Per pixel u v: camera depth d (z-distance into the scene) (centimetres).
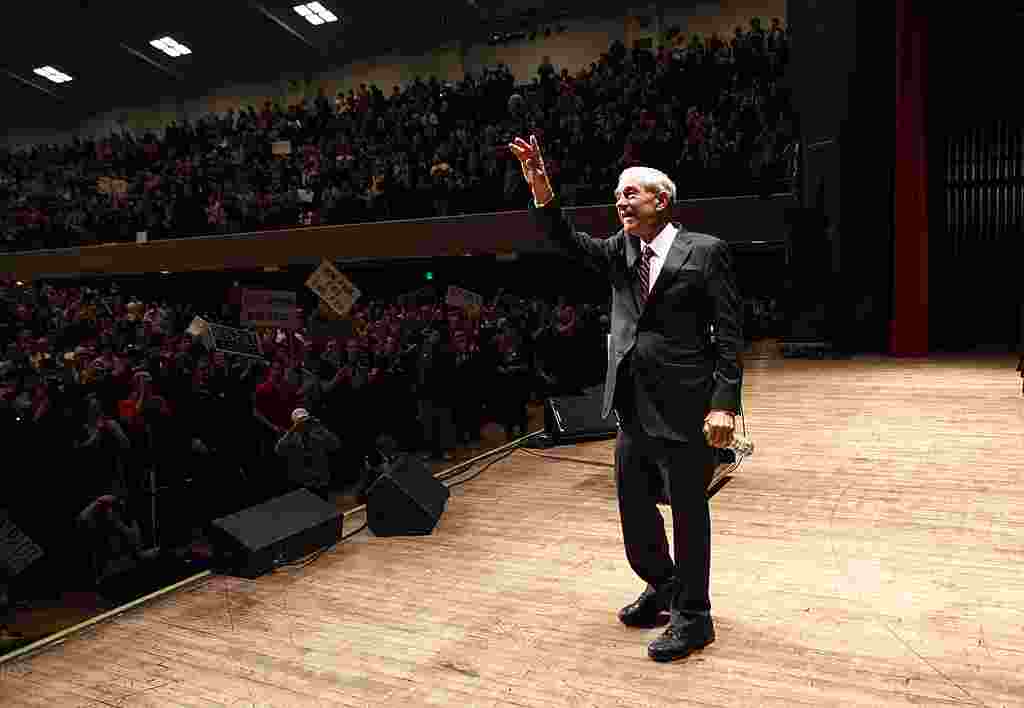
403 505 462
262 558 410
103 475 601
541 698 271
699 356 281
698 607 294
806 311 1191
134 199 2253
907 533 417
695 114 1609
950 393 811
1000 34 1261
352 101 2270
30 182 2562
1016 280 1277
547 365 1112
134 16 2422
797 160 1298
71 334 1319
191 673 308
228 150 2280
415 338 1095
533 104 1878
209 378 795
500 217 1659
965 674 274
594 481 558
